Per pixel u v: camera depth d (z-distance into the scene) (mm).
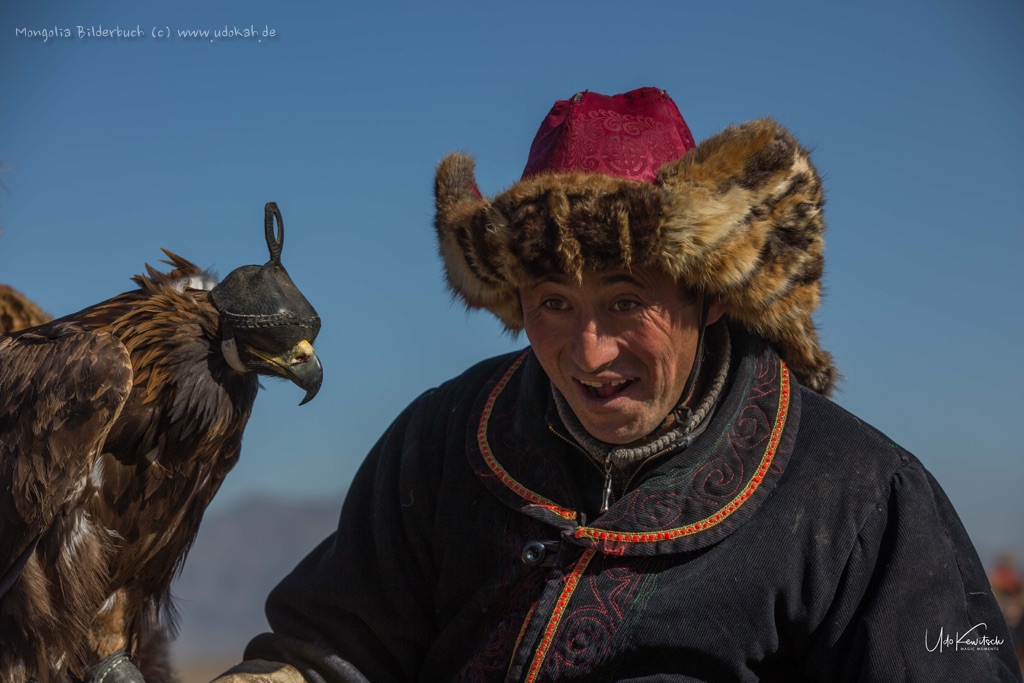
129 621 2498
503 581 2133
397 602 2295
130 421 2326
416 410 2465
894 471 2043
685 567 1996
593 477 2170
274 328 2238
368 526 2396
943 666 1897
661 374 2021
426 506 2320
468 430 2281
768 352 2189
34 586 2287
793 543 1984
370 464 2484
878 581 1964
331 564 2375
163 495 2414
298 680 2248
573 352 2014
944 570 1970
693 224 1892
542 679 2021
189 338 2334
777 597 1976
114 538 2369
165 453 2371
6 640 2299
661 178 1967
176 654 3002
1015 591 6398
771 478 2029
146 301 2365
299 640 2314
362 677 2268
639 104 2156
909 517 1989
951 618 1938
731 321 2178
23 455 2268
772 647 1986
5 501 2273
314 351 2291
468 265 2135
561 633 2020
